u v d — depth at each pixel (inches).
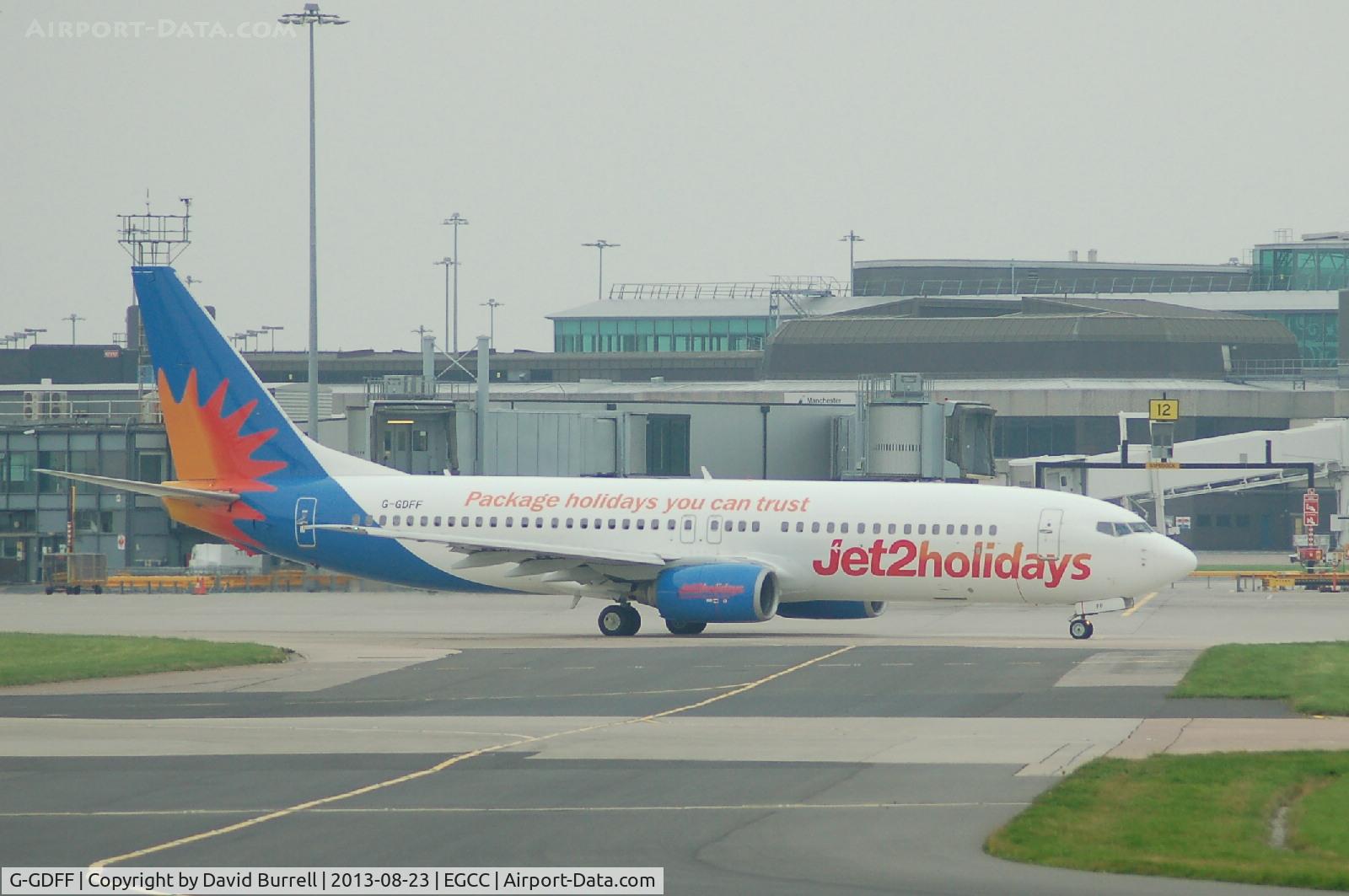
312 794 4325.8
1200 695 6225.4
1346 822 3850.9
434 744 5216.5
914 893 3218.5
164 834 3801.7
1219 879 3348.9
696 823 3922.2
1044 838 3673.7
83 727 5649.6
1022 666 7342.5
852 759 4854.8
